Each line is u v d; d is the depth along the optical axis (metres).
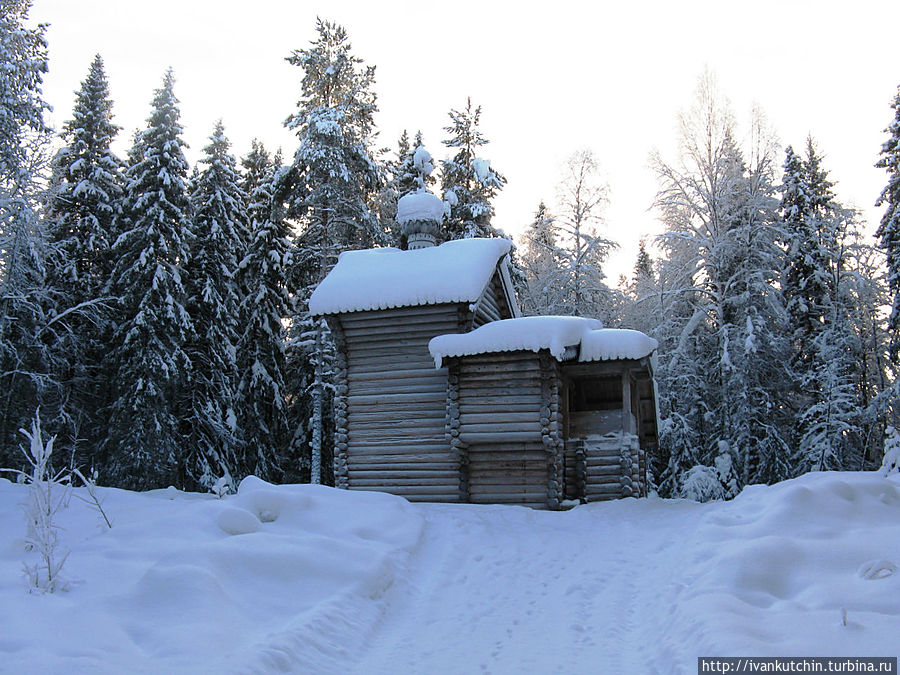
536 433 16.67
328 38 29.75
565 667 7.54
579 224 32.12
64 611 7.41
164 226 26.47
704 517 12.58
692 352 29.08
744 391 25.23
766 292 26.62
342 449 19.12
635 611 9.38
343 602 9.06
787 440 29.41
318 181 27.77
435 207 22.77
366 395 19.25
